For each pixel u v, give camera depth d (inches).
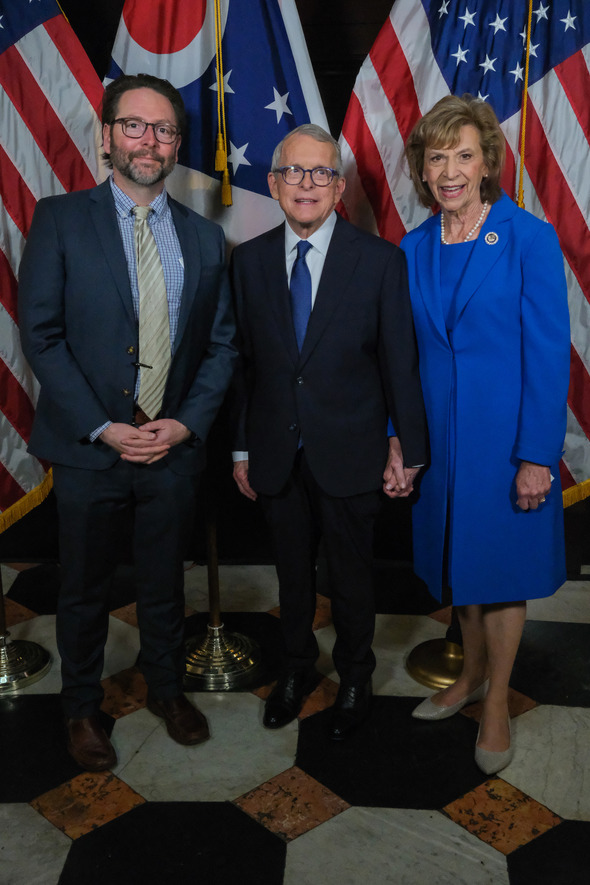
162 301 78.1
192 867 72.4
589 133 101.2
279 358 82.3
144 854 73.9
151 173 75.3
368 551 87.4
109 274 76.2
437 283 79.4
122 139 74.5
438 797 80.6
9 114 102.3
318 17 110.1
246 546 129.4
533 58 100.7
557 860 72.9
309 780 83.0
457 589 81.3
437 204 82.3
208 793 81.4
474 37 100.8
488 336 77.2
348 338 80.8
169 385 80.5
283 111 104.0
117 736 90.0
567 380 75.4
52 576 125.9
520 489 77.2
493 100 101.7
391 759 86.0
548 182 103.1
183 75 102.4
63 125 103.3
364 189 105.1
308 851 74.1
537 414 75.0
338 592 88.2
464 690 92.4
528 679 99.3
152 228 78.3
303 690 94.3
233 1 100.7
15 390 107.8
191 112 103.6
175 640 88.3
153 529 83.4
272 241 83.0
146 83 75.9
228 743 88.7
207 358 83.7
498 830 76.4
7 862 73.2
